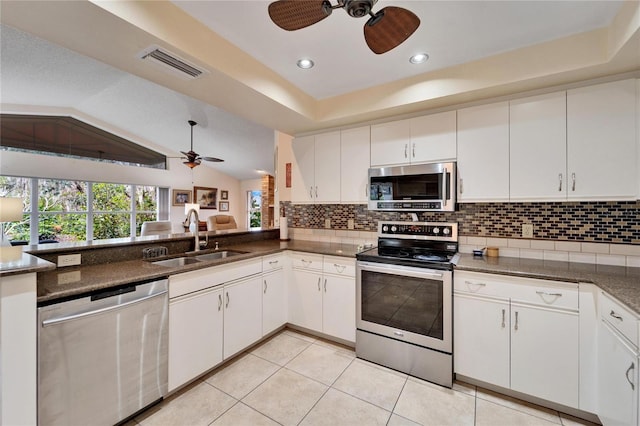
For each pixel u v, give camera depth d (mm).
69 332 1421
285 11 1228
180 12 1570
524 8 1532
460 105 2334
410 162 2498
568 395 1704
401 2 1502
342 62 2102
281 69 2207
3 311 1220
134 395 1692
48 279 1633
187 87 2031
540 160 2006
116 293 1606
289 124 2889
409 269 2188
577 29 1713
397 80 2377
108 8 1271
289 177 3721
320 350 2570
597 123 1838
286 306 2939
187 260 2529
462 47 1904
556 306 1728
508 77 1948
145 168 7320
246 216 9891
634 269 1889
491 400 1896
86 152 6297
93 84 4273
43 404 1341
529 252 2270
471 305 1992
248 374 2197
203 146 7016
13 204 1595
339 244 3191
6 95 4703
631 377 1286
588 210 2076
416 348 2174
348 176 2854
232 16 1624
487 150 2182
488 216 2426
